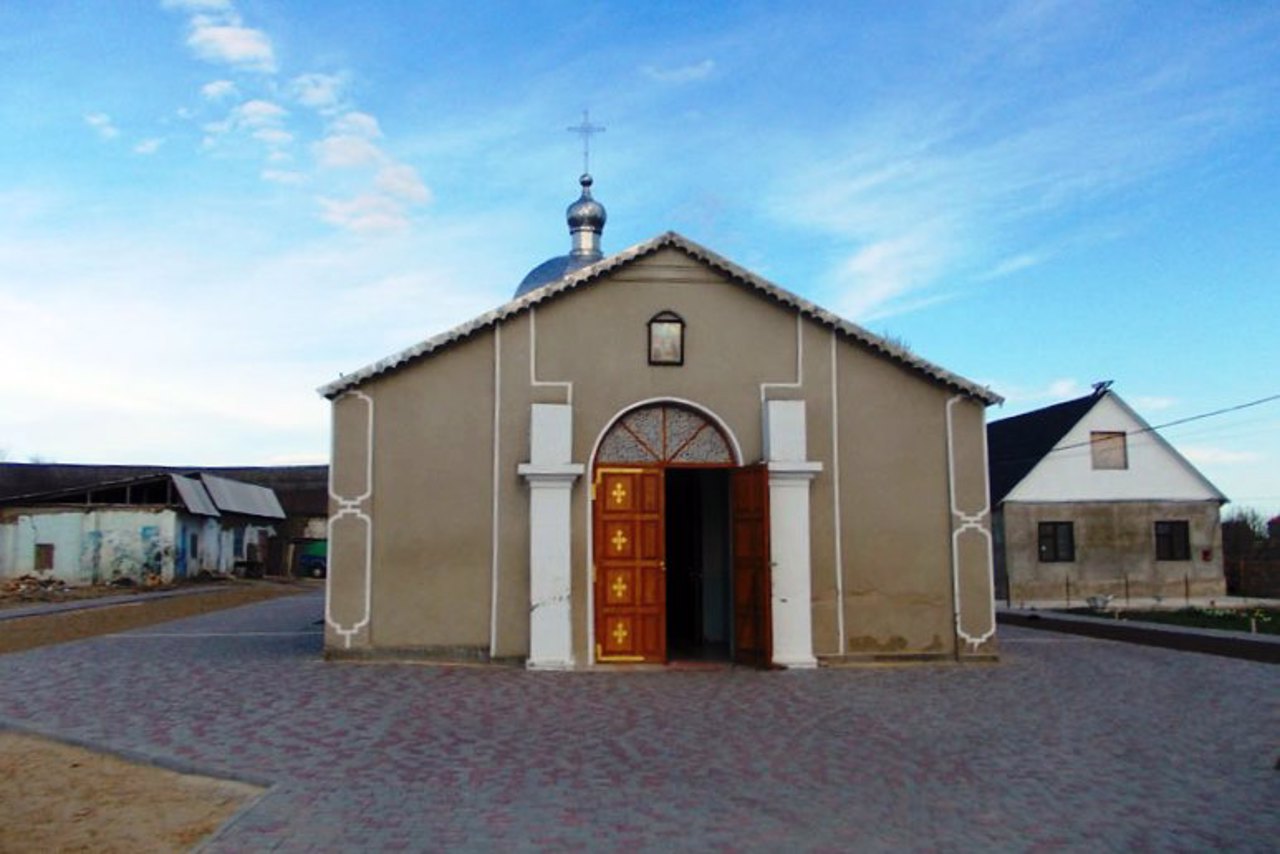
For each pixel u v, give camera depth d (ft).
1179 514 115.85
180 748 31.65
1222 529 129.80
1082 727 36.40
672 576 65.57
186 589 120.06
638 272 54.24
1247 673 50.80
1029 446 118.52
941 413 55.11
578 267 86.99
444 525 51.93
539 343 53.26
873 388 54.80
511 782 28.17
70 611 87.10
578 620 51.29
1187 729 36.14
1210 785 28.50
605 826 24.47
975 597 54.13
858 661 52.80
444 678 46.50
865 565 53.52
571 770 29.58
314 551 169.78
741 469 53.21
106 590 112.88
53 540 121.29
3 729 34.81
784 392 54.13
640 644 51.80
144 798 27.07
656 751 32.12
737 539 53.26
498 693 42.57
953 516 54.39
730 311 54.44
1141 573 114.11
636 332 53.83
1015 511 112.37
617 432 53.52
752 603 51.70
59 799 26.96
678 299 54.24
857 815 25.50
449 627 51.37
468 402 52.70
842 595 53.11
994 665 53.06
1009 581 111.24
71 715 36.70
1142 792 27.76
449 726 35.58
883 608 53.36
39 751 31.94
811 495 53.62
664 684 45.75
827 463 53.98
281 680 45.19
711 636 59.47
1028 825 24.82
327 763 30.01
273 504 171.63
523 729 35.27
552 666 50.03
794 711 39.19
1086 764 30.83
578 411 52.95
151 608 93.20
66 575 120.88
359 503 51.80
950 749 32.76
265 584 141.08
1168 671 51.39
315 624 74.64
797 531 52.21
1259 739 34.53
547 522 51.16
